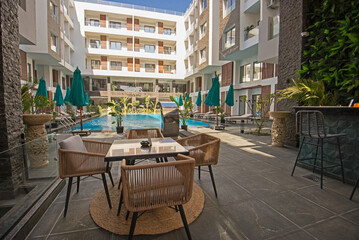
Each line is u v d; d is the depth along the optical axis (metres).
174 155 1.90
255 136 6.69
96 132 7.48
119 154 1.82
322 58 4.28
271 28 7.19
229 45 14.02
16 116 2.71
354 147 2.62
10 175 2.11
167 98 26.77
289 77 5.08
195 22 20.83
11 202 2.09
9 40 2.55
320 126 3.18
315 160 2.94
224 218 1.86
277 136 5.02
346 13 3.95
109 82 25.02
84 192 2.43
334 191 2.44
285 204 2.12
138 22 24.80
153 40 25.94
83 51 22.34
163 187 1.49
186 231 1.53
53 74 17.39
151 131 3.46
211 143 2.30
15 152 2.18
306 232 1.66
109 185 2.63
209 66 17.36
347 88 3.65
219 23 15.16
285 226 1.74
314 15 4.59
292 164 3.55
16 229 1.55
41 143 2.54
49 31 12.87
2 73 2.42
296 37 4.85
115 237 1.61
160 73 25.73
